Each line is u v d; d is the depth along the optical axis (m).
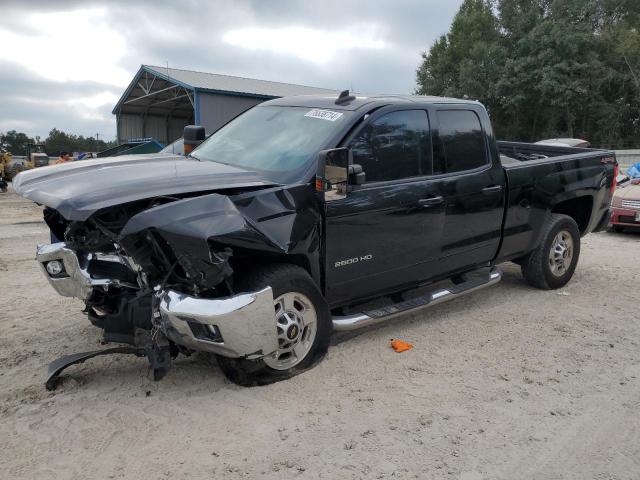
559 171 6.16
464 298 6.14
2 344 4.61
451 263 5.22
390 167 4.61
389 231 4.55
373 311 4.57
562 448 3.35
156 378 3.62
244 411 3.61
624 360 4.61
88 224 3.80
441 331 5.13
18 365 4.22
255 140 4.75
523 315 5.62
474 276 5.69
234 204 3.59
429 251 4.93
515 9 46.72
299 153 4.29
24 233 10.62
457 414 3.67
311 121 4.64
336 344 4.75
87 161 4.34
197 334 3.44
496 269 5.79
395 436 3.40
